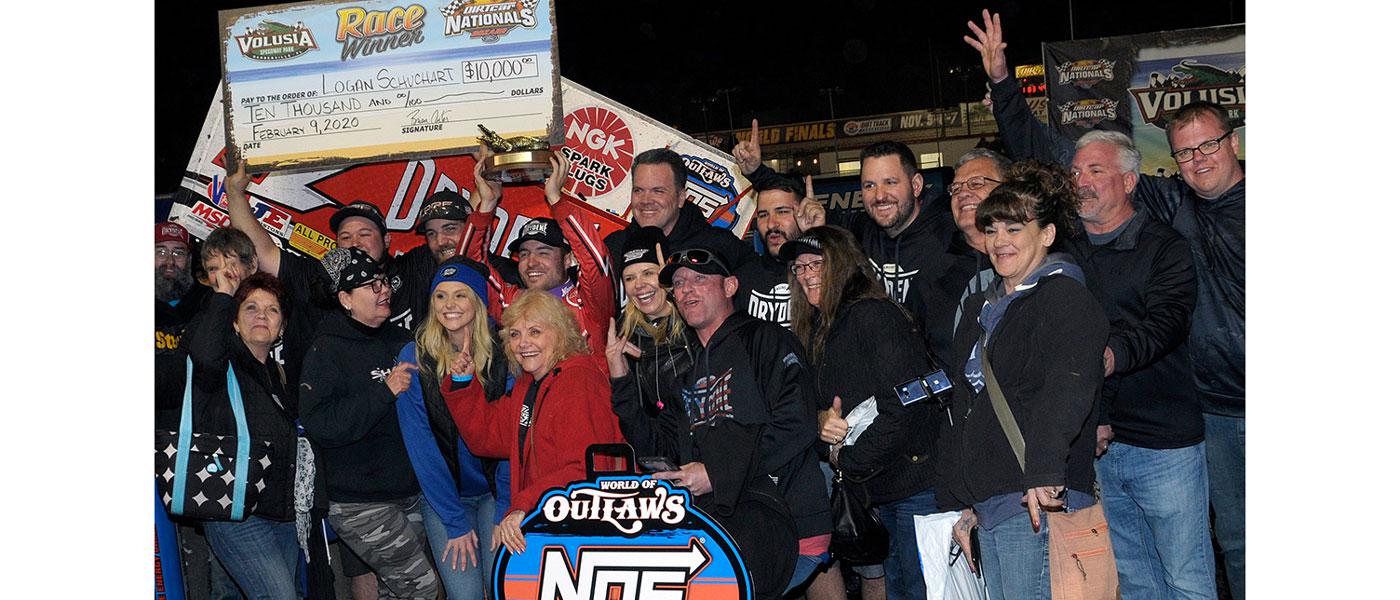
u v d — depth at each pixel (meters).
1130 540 4.34
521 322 4.25
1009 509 3.46
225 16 5.07
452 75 4.96
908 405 3.87
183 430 4.29
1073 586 3.40
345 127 5.04
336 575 5.18
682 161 5.18
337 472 4.49
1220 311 4.44
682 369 4.21
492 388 4.45
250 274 4.79
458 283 4.44
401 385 4.38
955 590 4.01
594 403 4.20
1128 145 4.24
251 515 4.39
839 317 4.07
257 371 4.43
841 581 4.57
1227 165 4.39
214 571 5.36
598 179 5.48
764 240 5.06
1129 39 5.20
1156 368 4.16
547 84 4.91
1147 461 4.19
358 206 5.17
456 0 4.96
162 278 5.23
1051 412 3.28
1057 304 3.36
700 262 4.04
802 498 4.13
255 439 4.32
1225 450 4.49
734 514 3.97
